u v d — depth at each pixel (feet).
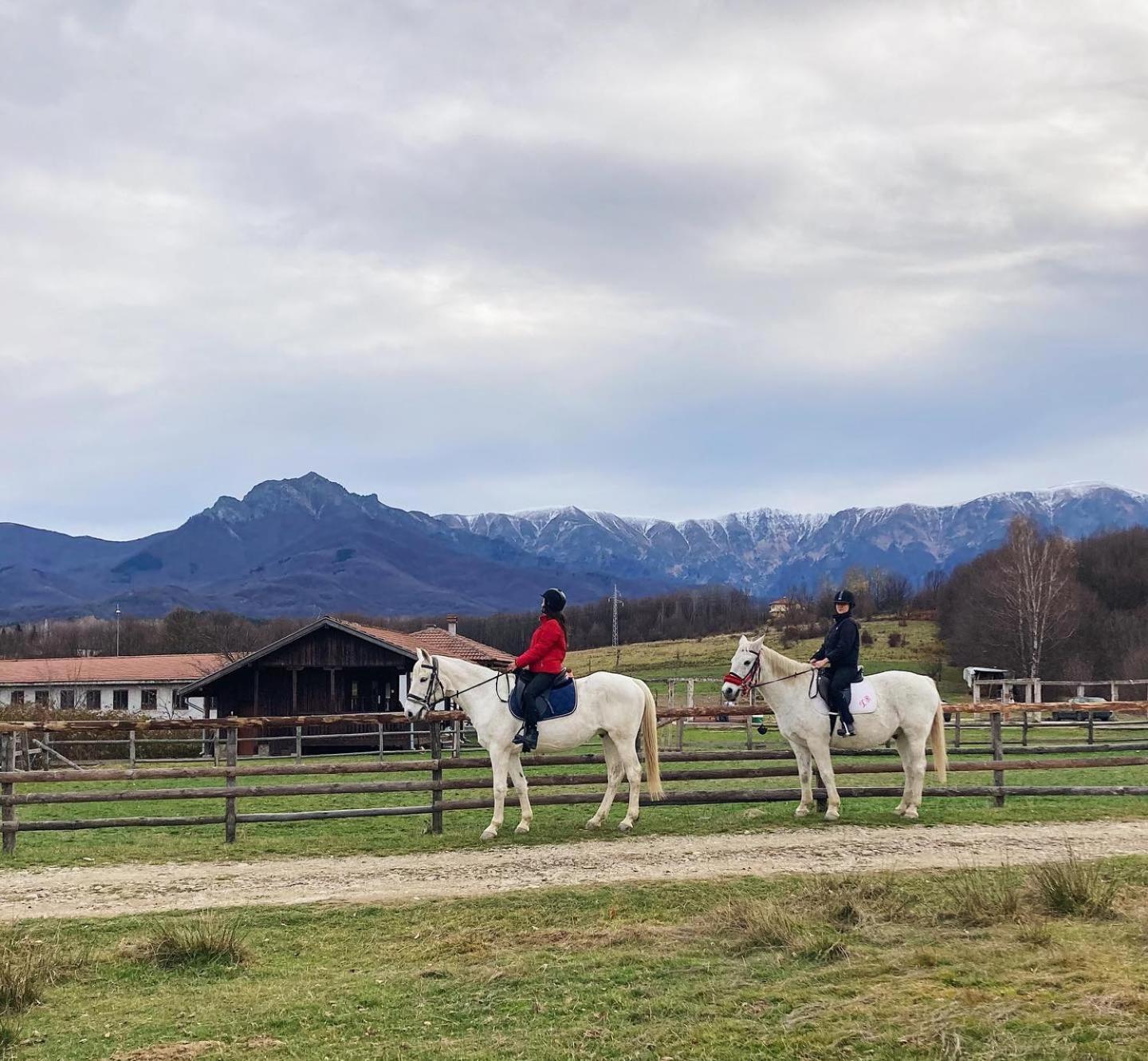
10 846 45.83
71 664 196.34
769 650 47.91
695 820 48.19
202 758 123.24
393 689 140.26
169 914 35.04
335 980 28.02
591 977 26.86
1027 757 78.33
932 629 295.07
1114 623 226.58
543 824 49.03
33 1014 26.32
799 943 27.71
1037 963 25.30
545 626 45.44
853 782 61.98
